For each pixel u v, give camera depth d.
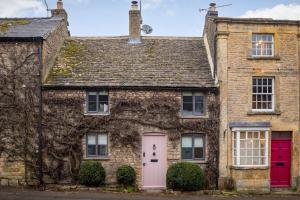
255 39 21.98
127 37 25.70
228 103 21.45
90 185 20.30
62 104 21.09
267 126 21.20
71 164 20.97
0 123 20.66
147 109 21.33
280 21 21.73
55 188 19.88
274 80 21.78
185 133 21.47
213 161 21.31
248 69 21.61
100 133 21.34
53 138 20.92
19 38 20.62
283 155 21.75
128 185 20.64
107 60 23.39
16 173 20.66
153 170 21.36
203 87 21.38
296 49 21.94
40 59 20.81
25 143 20.69
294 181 21.58
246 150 21.25
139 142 21.27
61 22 24.66
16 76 20.77
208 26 24.27
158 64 23.16
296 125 21.70
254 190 20.84
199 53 24.50
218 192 20.03
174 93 21.48
